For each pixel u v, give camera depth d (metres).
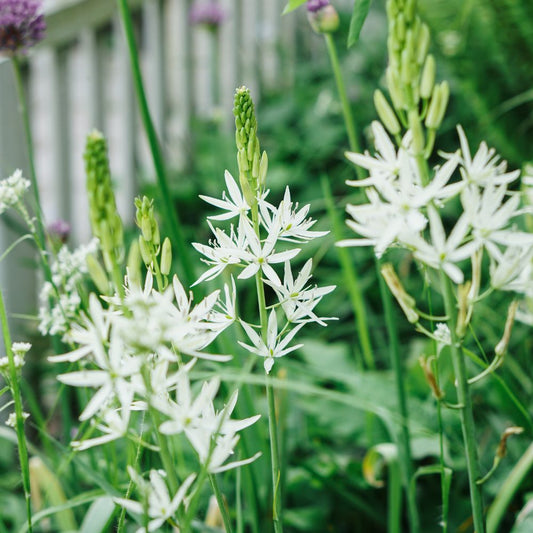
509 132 2.41
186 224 3.32
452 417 1.67
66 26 3.09
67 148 3.20
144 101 1.40
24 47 1.47
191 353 1.04
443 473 1.24
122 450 1.58
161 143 3.60
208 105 3.99
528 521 1.35
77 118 3.94
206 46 4.16
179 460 1.43
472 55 2.34
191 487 1.41
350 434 1.76
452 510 1.56
